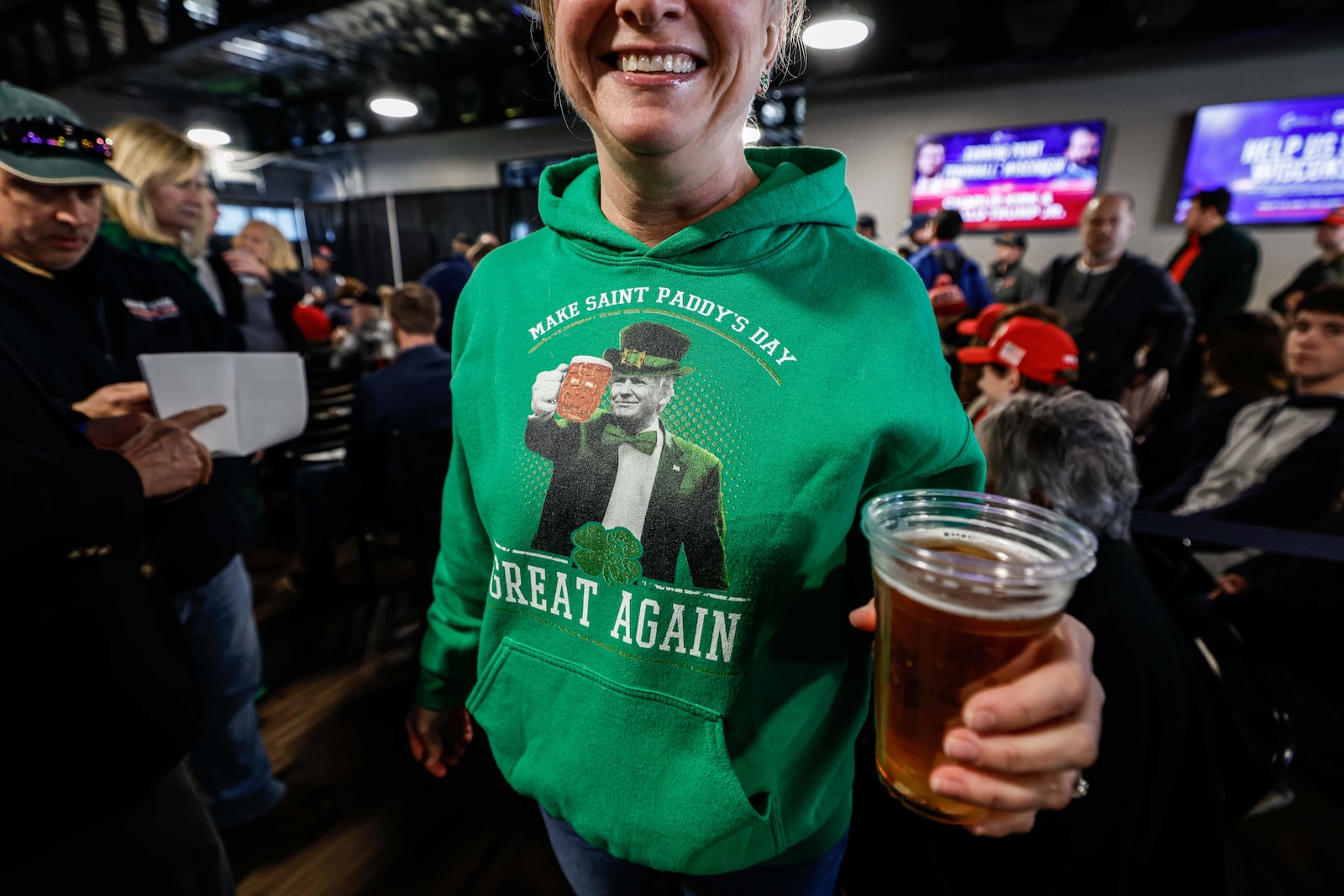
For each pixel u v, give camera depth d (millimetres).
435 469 2061
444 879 1430
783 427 518
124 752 734
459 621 770
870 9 4691
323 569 2553
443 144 9047
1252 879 1365
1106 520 854
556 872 1449
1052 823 761
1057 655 414
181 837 867
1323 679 1380
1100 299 2830
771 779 566
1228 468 1767
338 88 8133
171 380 1008
